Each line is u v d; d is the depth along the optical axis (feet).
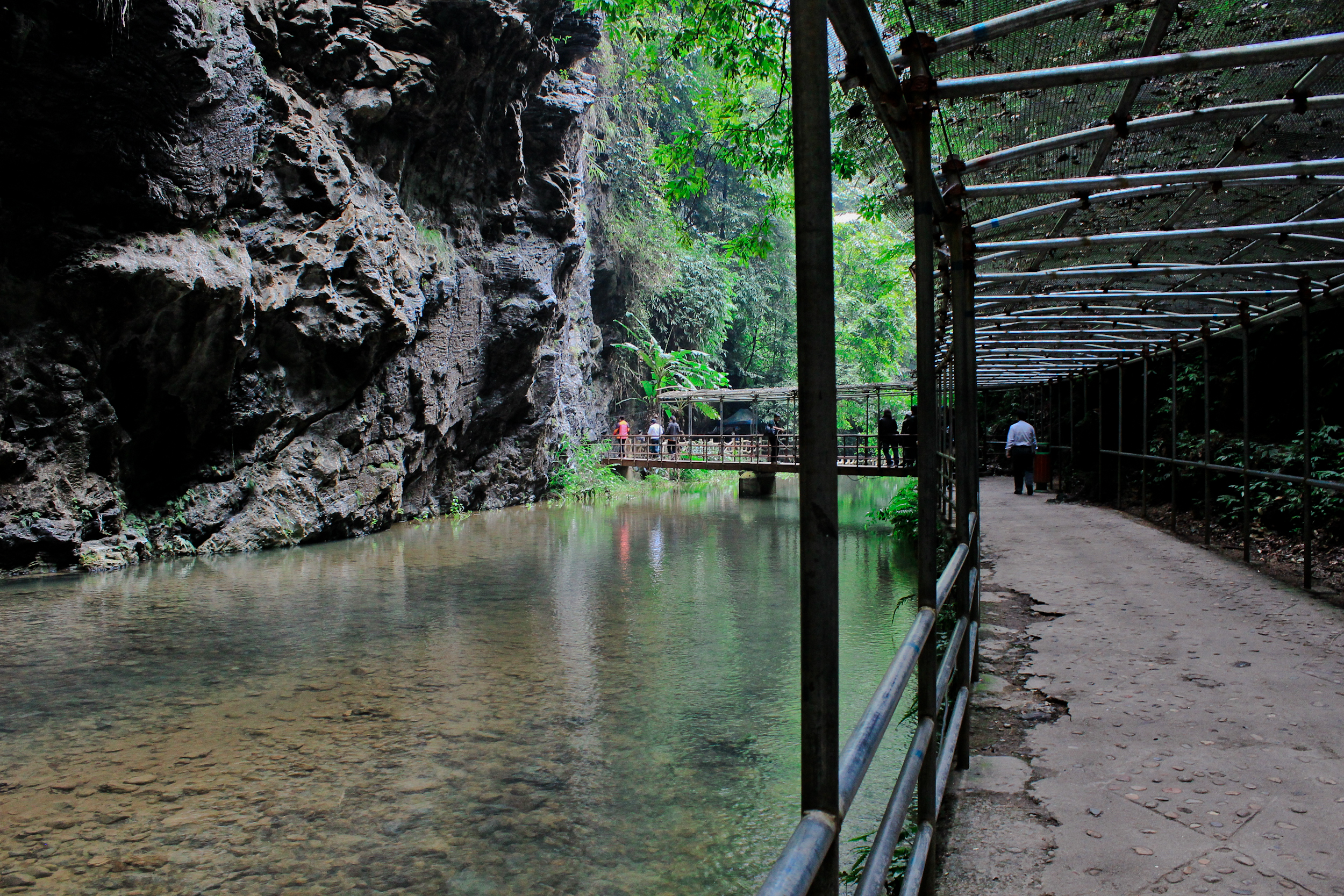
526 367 72.59
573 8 67.92
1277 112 11.70
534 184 73.10
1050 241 16.47
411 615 32.48
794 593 36.68
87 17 34.73
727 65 45.88
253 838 15.97
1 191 36.52
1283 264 19.31
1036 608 22.58
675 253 112.47
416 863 15.11
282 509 50.47
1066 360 44.32
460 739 20.39
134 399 43.34
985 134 13.84
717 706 22.41
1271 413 36.70
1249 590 23.93
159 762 19.15
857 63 7.88
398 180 58.18
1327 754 12.80
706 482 108.68
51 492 40.04
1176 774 12.29
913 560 43.83
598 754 19.49
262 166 46.44
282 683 24.44
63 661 26.45
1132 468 49.96
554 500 81.87
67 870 14.92
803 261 4.72
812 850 4.00
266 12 47.37
